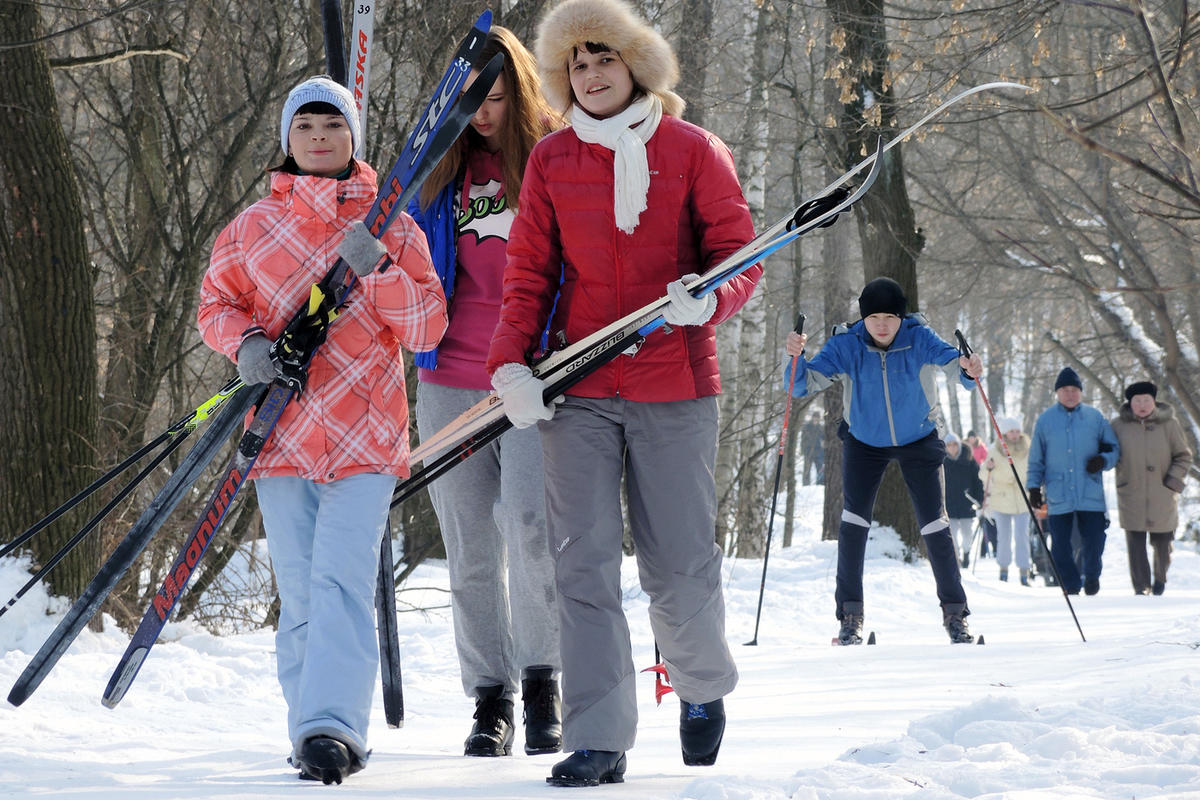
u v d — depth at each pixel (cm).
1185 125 873
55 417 1839
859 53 3152
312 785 794
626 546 3578
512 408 833
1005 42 2442
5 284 1836
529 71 1033
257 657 1800
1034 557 3997
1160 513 3009
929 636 2302
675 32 3572
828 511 4244
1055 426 3033
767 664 1709
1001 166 4734
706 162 838
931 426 1959
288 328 854
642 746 1065
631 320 816
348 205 907
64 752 1071
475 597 1054
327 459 872
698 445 839
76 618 835
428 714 1451
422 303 883
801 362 2008
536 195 859
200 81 2780
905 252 3353
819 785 655
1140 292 869
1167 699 844
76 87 2888
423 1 2433
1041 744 733
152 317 2672
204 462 868
